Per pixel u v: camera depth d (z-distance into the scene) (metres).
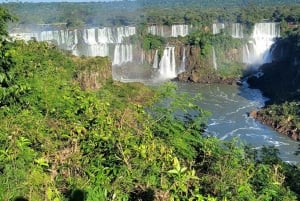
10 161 7.75
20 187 7.48
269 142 45.59
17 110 9.71
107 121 9.50
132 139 8.98
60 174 8.22
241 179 8.66
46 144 8.84
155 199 7.43
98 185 7.83
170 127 10.10
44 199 7.47
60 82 12.74
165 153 8.80
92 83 48.44
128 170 8.05
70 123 9.65
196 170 9.30
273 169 11.12
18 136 8.68
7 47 9.61
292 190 10.32
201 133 11.29
